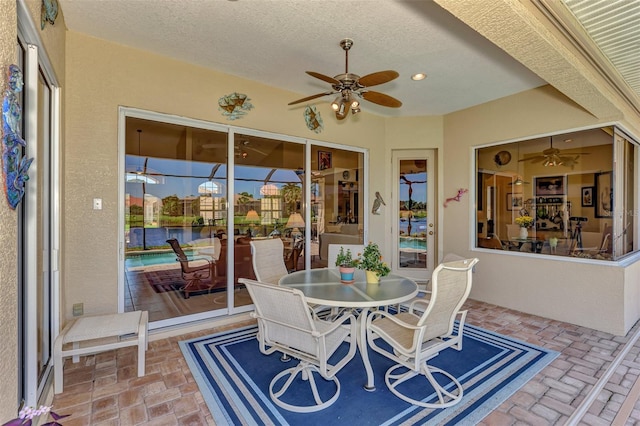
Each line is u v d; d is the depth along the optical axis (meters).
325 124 4.50
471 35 2.72
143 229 3.36
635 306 3.50
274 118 3.99
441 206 4.99
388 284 2.68
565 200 4.02
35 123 1.74
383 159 5.15
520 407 2.02
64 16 2.51
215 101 3.53
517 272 4.04
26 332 1.71
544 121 3.81
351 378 2.39
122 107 2.98
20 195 1.33
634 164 4.14
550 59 2.22
